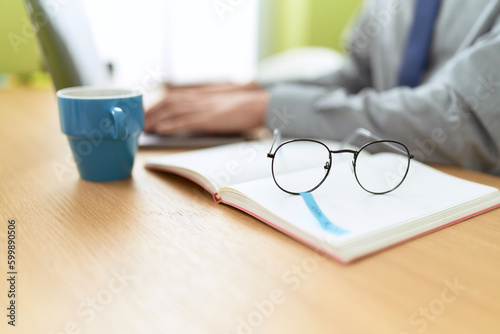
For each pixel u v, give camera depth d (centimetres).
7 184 63
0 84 145
